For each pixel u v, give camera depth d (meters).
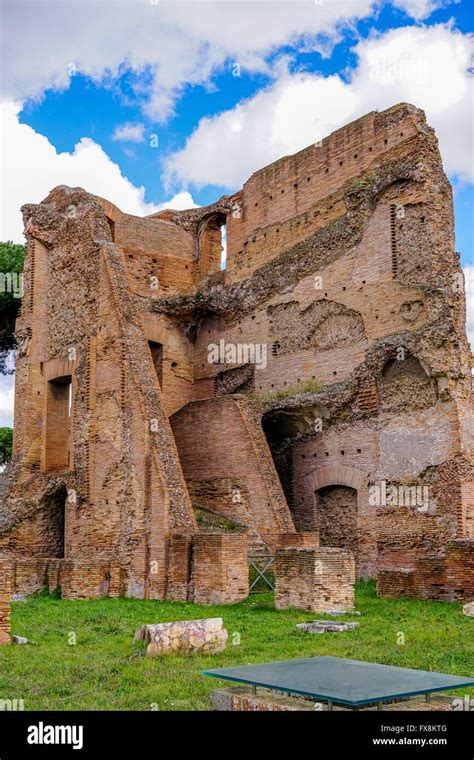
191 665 13.48
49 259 34.91
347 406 29.42
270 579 25.22
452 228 28.62
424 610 20.02
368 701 8.30
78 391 31.19
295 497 31.22
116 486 28.48
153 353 38.09
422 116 29.53
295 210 34.28
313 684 9.03
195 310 37.66
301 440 31.44
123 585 27.05
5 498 33.19
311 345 31.95
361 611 20.20
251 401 31.45
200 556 23.81
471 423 26.12
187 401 37.72
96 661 14.01
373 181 30.05
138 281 37.91
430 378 26.55
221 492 30.34
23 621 19.73
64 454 34.25
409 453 26.91
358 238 30.53
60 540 32.50
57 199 35.66
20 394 34.66
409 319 27.91
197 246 40.28
